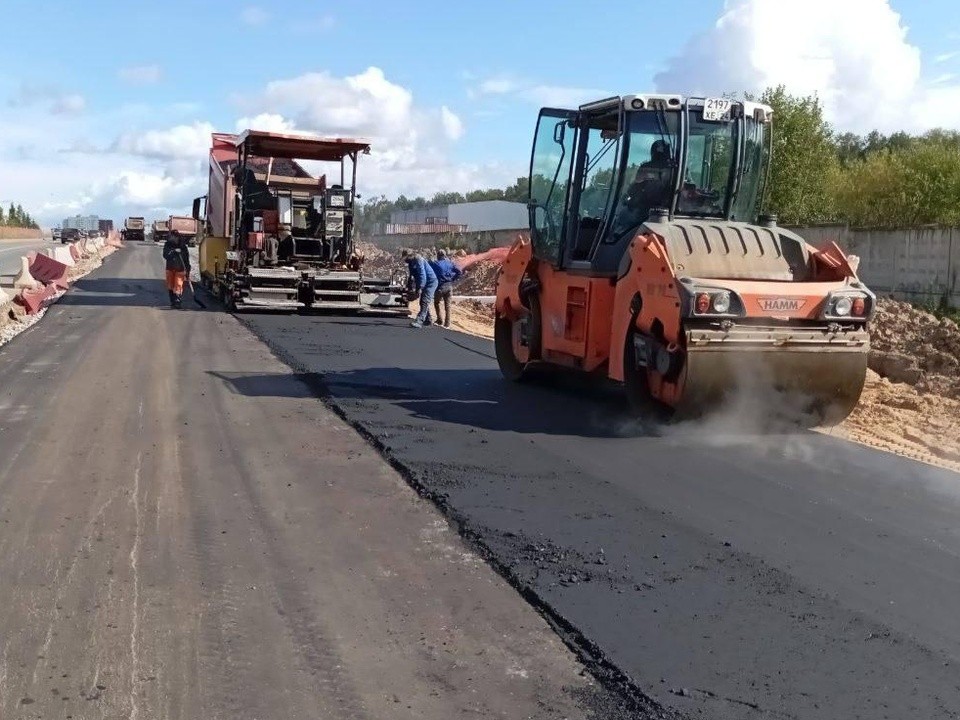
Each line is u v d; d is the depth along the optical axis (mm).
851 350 8383
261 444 7836
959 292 23125
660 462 7613
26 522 5691
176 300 20688
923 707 3820
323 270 20250
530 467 7316
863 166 35281
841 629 4543
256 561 5188
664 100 9477
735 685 3955
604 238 9852
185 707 3654
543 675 4008
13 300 18500
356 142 20234
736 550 5594
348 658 4105
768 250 8898
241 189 20781
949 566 5441
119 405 9195
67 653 4055
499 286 11758
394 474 7055
